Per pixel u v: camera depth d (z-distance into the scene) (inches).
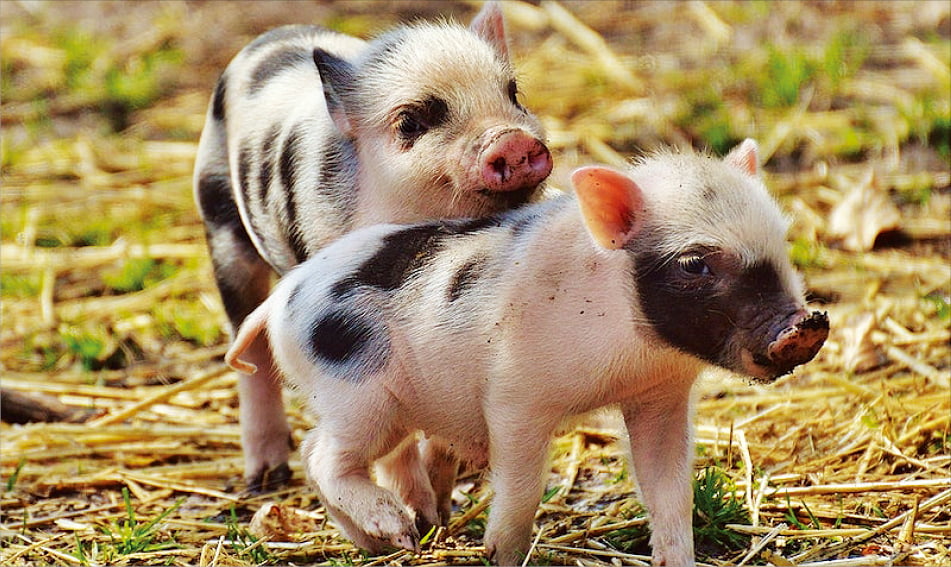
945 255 646.5
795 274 366.9
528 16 909.2
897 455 469.7
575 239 382.6
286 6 974.4
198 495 506.6
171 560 440.1
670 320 367.9
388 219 444.1
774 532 421.4
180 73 911.7
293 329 416.5
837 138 744.3
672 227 367.2
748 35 866.1
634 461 403.9
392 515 403.9
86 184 796.6
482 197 426.3
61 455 533.6
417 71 440.5
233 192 502.6
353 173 450.0
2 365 624.4
